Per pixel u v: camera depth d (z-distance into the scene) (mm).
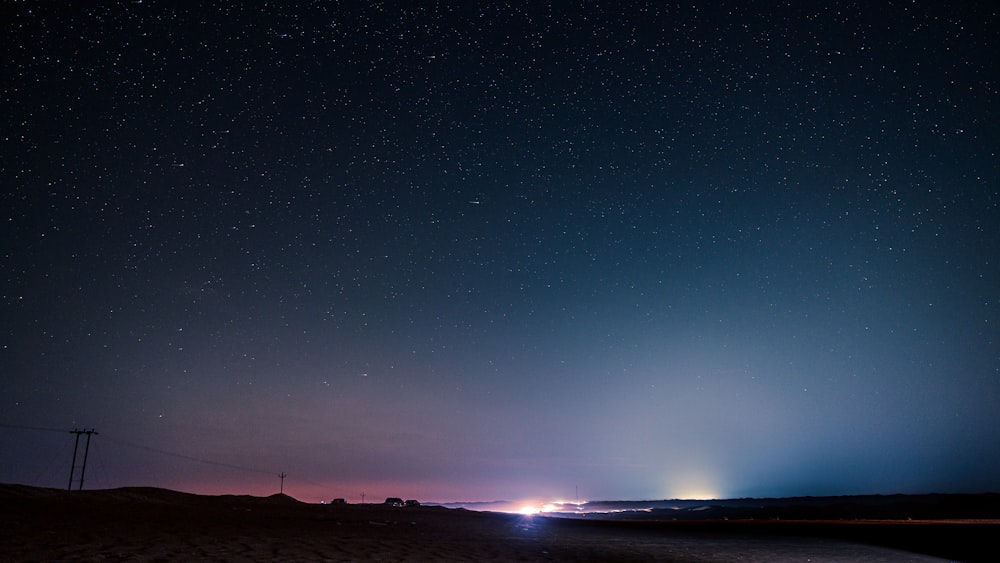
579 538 24297
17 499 24969
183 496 42719
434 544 17500
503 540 20891
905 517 70875
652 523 40750
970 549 22578
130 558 11109
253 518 23750
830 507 109312
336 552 13930
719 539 26547
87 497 32750
